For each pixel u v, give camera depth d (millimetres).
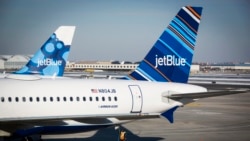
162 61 46438
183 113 76750
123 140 45344
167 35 46500
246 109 84688
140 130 56188
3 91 37125
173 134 53094
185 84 46375
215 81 190750
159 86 44719
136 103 42781
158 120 66125
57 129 39125
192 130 56406
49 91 39156
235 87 149500
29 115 37469
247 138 50469
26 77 40000
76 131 40375
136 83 44312
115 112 41812
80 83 41719
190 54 47188
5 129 36406
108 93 41844
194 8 46875
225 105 94062
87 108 40344
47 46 63125
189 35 46938
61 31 64062
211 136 51750
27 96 37719
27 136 38812
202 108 86438
